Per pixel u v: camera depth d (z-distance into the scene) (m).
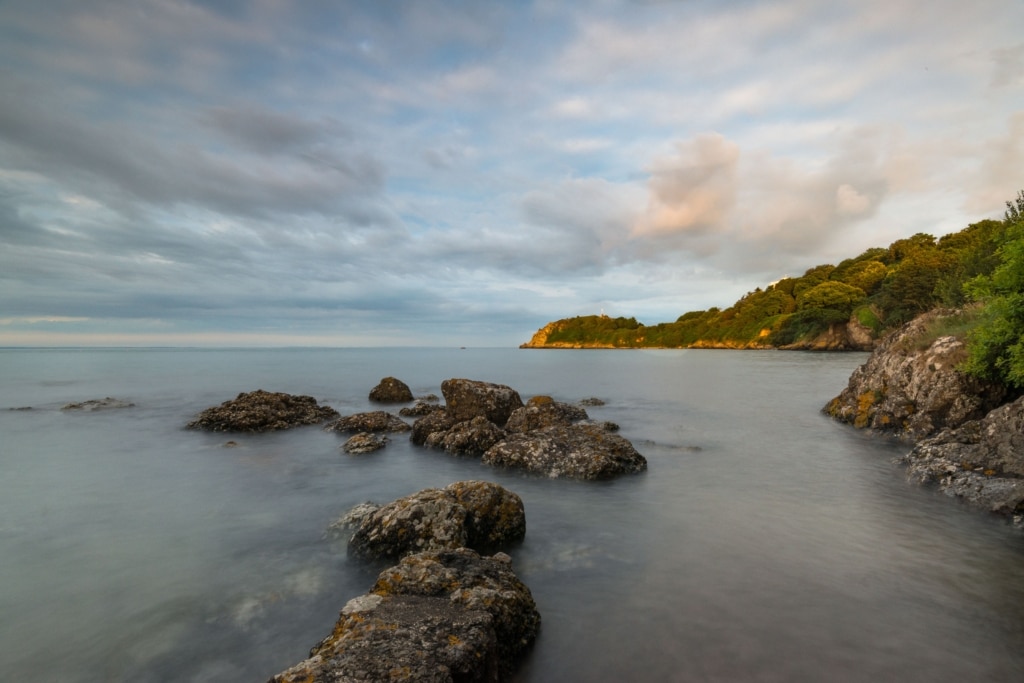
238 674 6.13
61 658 6.48
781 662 6.02
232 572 8.85
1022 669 5.83
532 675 5.93
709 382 48.44
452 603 6.28
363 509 11.22
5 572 8.87
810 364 69.56
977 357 15.91
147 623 7.24
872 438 19.69
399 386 36.22
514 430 21.08
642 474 15.20
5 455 18.41
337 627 5.91
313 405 28.69
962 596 7.52
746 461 16.62
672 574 8.42
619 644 6.48
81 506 12.52
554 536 10.30
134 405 32.62
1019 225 14.38
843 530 10.26
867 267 116.75
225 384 48.88
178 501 12.94
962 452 13.31
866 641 6.41
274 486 14.33
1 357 131.88
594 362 100.00
